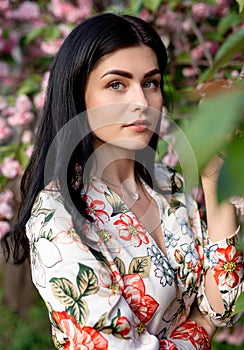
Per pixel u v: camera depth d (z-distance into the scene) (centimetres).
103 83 156
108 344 145
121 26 156
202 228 183
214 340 358
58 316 149
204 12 329
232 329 354
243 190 60
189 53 323
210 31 334
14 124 371
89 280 147
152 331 160
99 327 145
